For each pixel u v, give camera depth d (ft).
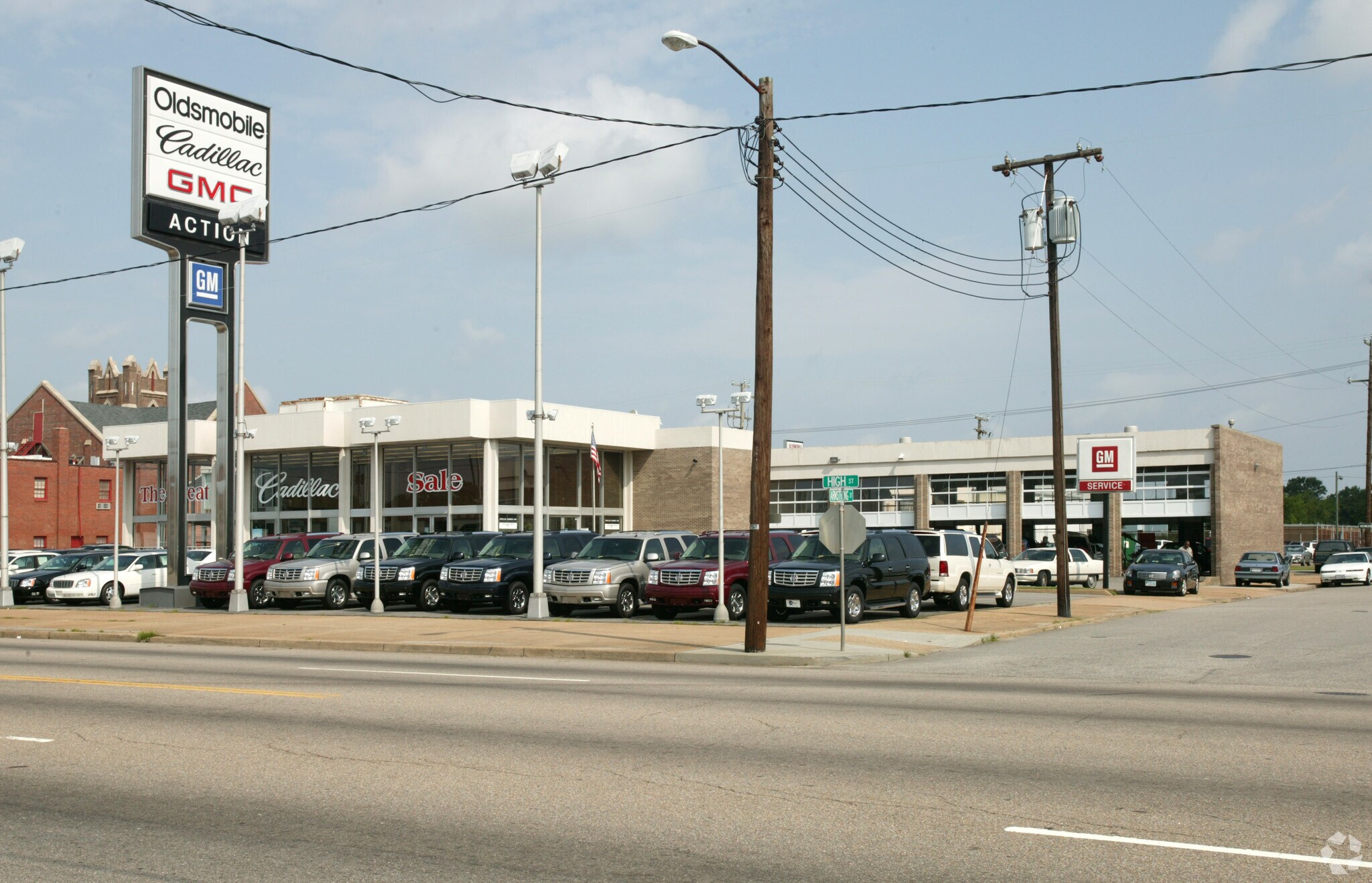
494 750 30.45
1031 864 19.88
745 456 180.96
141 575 119.75
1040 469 186.09
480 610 94.68
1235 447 180.24
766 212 61.00
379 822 22.97
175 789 26.04
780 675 50.98
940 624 77.92
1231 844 21.04
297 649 68.28
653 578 82.02
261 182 114.11
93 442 237.04
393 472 157.89
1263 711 38.24
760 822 22.80
